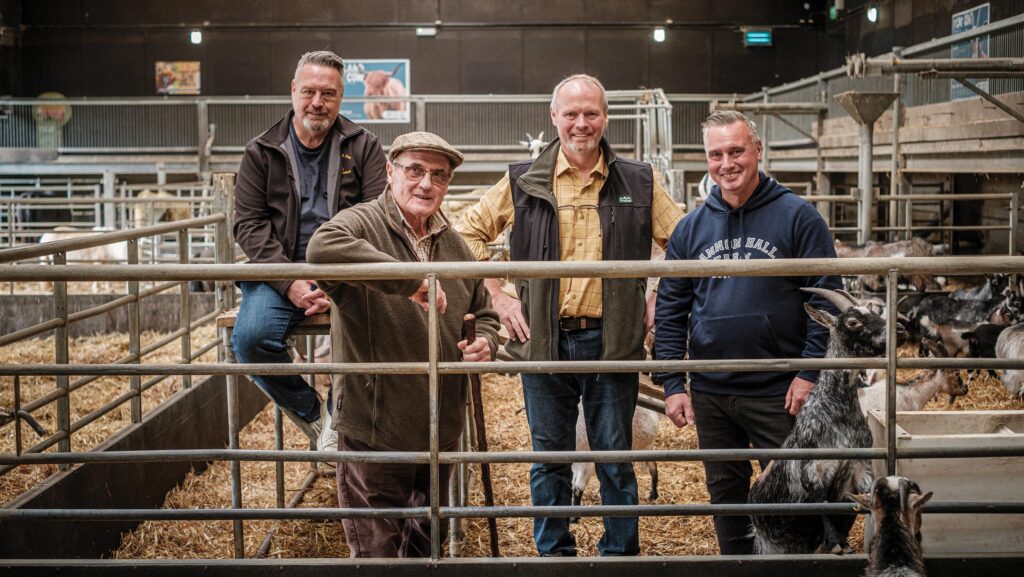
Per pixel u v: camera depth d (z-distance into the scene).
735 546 3.57
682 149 22.30
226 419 6.55
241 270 2.90
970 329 8.47
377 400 3.19
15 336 3.94
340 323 3.22
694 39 22.80
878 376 6.46
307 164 3.99
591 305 3.62
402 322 3.20
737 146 3.38
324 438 4.48
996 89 9.89
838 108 14.61
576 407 3.77
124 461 3.01
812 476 3.16
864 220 10.20
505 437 6.43
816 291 3.28
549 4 22.69
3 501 4.14
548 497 3.73
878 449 3.00
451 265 2.90
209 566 3.02
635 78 22.86
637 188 3.65
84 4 22.66
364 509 3.00
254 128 21.80
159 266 2.90
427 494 3.47
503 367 2.97
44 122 21.61
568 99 3.50
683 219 3.64
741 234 3.49
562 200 3.62
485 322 3.41
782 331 3.43
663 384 3.66
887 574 2.62
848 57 7.98
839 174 17.33
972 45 10.20
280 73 22.80
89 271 2.89
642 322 3.62
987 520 3.22
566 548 3.74
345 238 2.95
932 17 17.41
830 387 3.21
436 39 22.72
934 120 11.43
